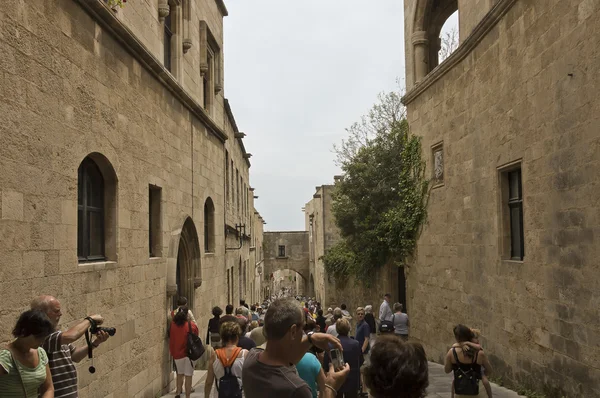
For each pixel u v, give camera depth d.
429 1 15.48
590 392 7.50
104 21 7.48
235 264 22.12
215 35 16.50
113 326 7.71
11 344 3.83
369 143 25.00
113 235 7.91
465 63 12.24
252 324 11.33
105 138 7.57
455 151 12.97
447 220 13.55
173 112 11.14
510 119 10.09
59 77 6.29
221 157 17.08
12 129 5.32
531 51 9.24
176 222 11.32
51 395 3.93
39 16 5.87
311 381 3.73
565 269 8.17
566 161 8.14
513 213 10.48
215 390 5.34
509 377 10.17
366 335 9.95
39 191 5.80
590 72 7.49
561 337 8.30
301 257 58.47
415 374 2.30
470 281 12.14
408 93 16.05
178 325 9.52
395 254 18.31
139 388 8.74
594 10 7.38
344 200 25.66
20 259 5.40
